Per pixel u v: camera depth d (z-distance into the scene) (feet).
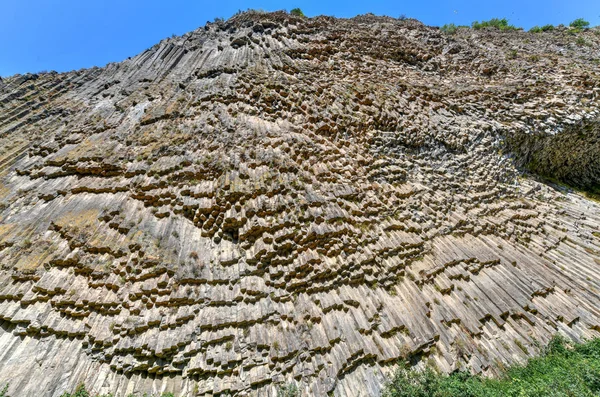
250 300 28.40
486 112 58.95
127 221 32.58
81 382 22.97
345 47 70.08
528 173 58.49
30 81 59.26
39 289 26.84
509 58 79.82
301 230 33.63
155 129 43.98
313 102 51.31
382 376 26.18
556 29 109.19
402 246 36.55
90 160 39.06
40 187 37.24
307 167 40.70
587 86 65.82
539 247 43.34
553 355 30.01
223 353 25.07
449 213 43.34
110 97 53.78
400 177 45.57
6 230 31.96
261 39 65.92
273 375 24.75
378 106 54.03
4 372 22.65
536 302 35.83
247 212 33.91
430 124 54.24
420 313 30.99
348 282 31.78
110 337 25.04
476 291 35.06
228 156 39.65
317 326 27.91
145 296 27.32
